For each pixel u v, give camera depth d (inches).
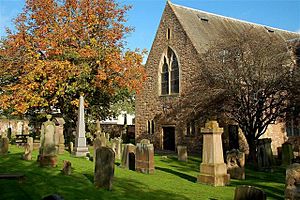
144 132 1214.3
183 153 742.5
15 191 356.2
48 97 992.9
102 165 397.1
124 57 1043.9
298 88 681.6
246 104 717.9
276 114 733.3
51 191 366.3
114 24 1112.8
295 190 317.1
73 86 960.3
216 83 726.5
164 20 1169.4
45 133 542.3
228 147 935.7
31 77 931.3
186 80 1040.2
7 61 1031.0
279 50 759.7
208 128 465.1
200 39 1066.7
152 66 1206.3
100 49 1016.2
